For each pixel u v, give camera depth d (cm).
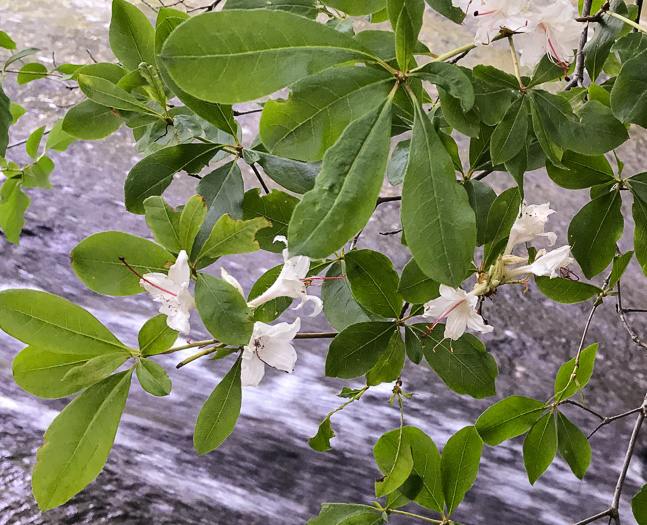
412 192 26
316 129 27
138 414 127
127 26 41
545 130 35
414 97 27
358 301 40
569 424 47
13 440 121
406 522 119
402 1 26
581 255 44
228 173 38
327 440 45
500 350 132
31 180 75
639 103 34
